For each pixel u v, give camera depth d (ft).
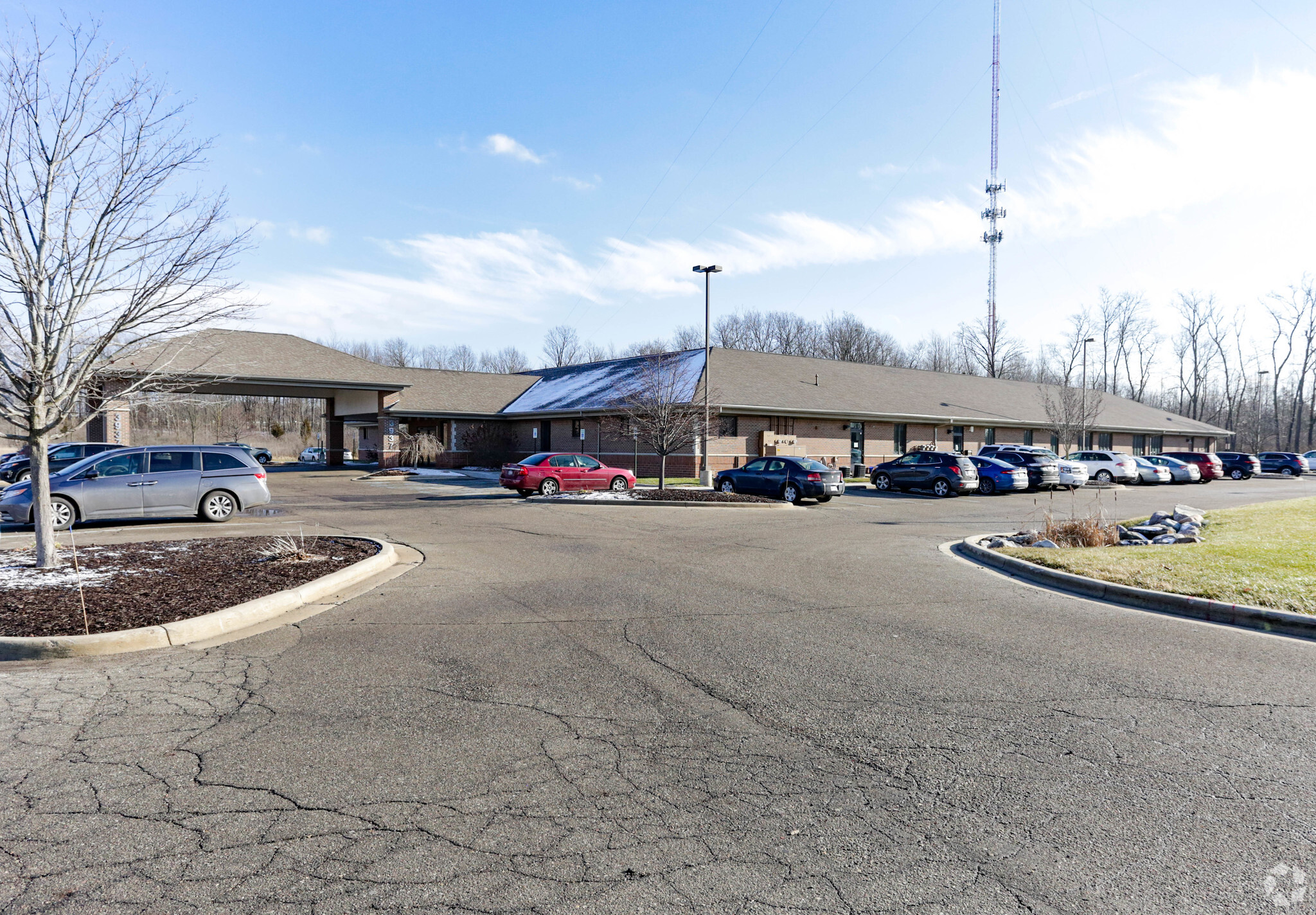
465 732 15.29
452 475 113.50
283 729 15.38
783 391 113.50
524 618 24.99
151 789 12.66
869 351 252.42
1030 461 98.02
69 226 27.12
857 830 11.60
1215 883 10.23
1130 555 35.96
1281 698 17.75
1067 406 139.74
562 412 115.44
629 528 51.26
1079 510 68.28
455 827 11.53
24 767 13.47
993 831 11.58
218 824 11.50
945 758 14.26
